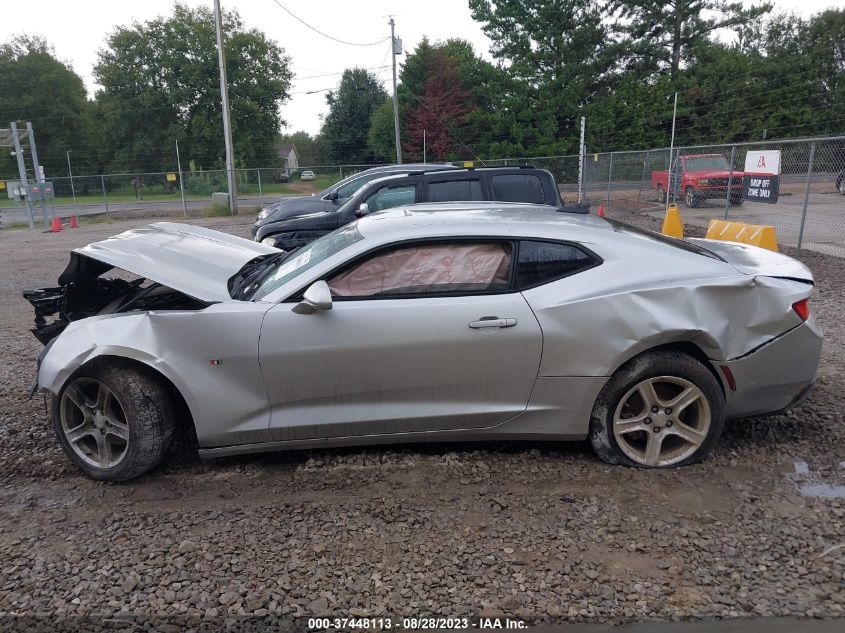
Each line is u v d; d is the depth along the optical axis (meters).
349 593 2.88
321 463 4.07
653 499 3.55
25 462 4.25
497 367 3.74
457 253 3.84
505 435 3.90
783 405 3.93
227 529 3.40
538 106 46.66
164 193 40.19
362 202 9.34
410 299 3.76
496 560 3.07
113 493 3.84
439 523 3.39
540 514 3.44
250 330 3.73
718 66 45.34
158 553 3.20
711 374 3.75
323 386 3.77
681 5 46.62
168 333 3.76
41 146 60.19
